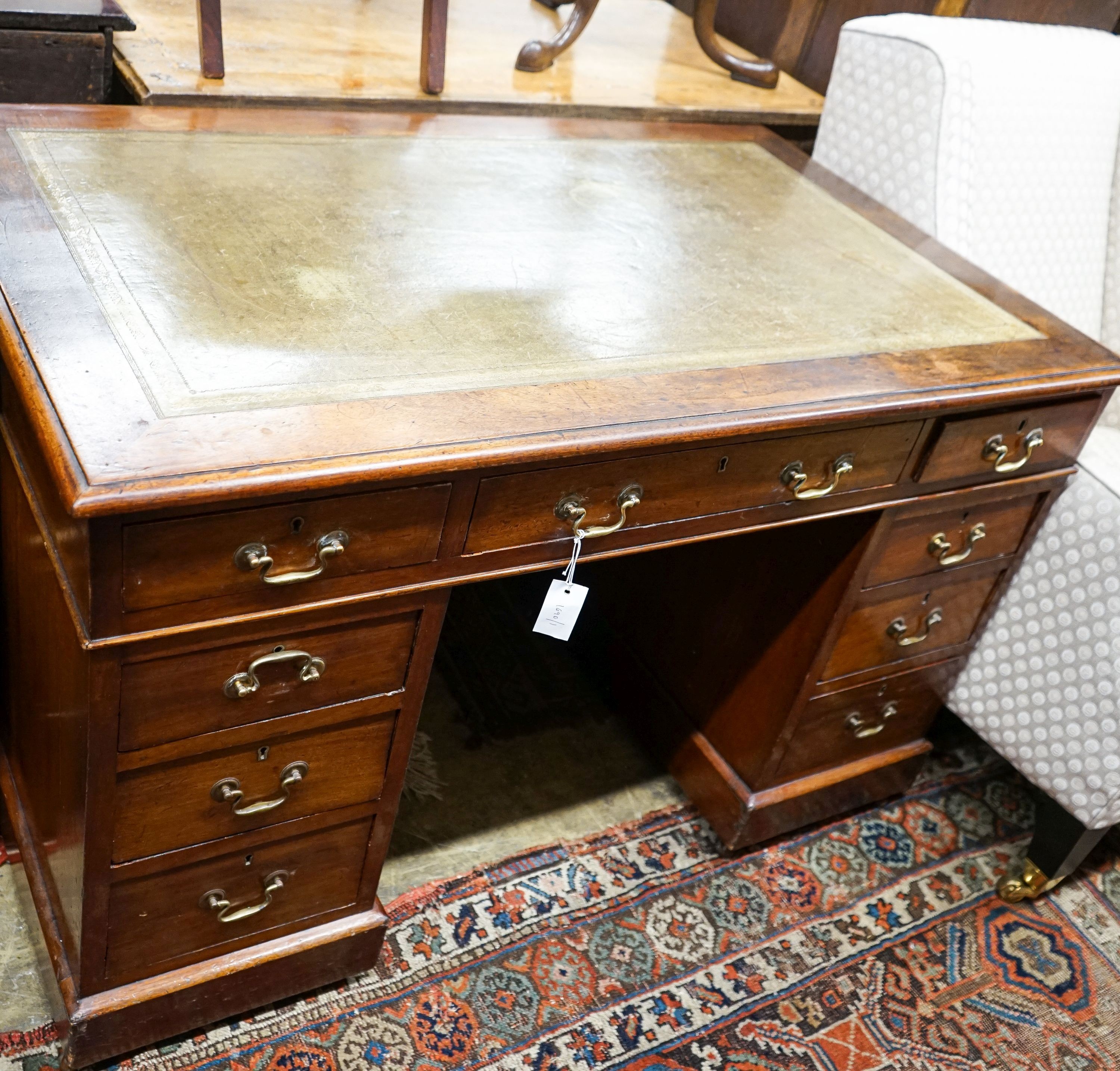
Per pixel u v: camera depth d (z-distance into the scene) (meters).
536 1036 1.52
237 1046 1.43
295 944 1.42
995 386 1.40
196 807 1.20
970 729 2.31
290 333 1.12
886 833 2.00
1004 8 2.24
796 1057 1.57
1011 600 1.82
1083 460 1.75
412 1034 1.49
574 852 1.81
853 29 1.92
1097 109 2.01
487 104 1.81
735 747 1.83
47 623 1.16
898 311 1.53
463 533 1.12
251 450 0.95
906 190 1.88
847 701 1.78
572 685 2.14
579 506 1.19
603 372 1.20
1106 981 1.80
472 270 1.32
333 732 1.24
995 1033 1.67
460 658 2.12
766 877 1.85
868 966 1.73
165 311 1.09
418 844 1.75
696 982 1.65
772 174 1.89
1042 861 1.86
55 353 0.99
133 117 1.46
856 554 1.55
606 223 1.54
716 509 1.32
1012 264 1.99
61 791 1.24
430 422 1.05
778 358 1.33
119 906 1.23
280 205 1.35
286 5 2.12
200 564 0.98
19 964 1.46
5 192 1.21
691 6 2.78
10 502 1.24
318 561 1.05
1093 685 1.72
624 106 1.96
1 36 1.41
